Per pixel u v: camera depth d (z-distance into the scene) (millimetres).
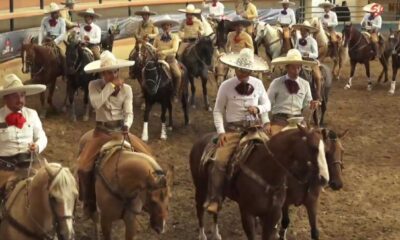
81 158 8102
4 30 19312
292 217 10156
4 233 6645
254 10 23234
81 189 8055
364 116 16891
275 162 7422
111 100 8219
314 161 7090
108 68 8055
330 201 10906
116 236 9367
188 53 16719
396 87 20703
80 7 22438
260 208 7605
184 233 9508
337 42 21891
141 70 15734
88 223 9664
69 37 16750
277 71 22109
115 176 7488
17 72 18719
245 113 8031
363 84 21250
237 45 16984
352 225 9922
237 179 7781
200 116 16469
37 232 6469
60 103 17328
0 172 7004
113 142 7984
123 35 24391
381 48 20328
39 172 6469
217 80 16938
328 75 15320
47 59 15734
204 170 8281
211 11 23906
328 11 23406
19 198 6586
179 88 14492
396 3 34406
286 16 23875
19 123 6965
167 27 15195
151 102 14211
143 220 9875
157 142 14219
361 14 34531
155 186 6969
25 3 21047
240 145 7852
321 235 9516
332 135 8570
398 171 12609
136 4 25422
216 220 9039
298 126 7289
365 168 12758
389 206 10773
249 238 7848
